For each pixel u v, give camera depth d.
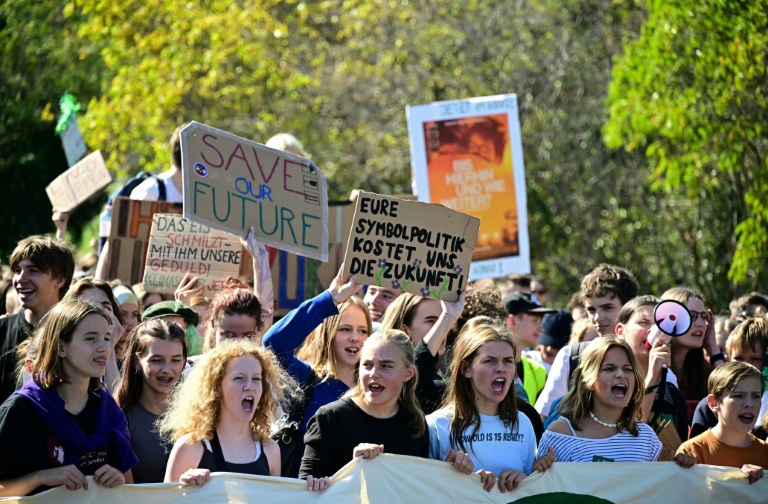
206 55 49.81
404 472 12.61
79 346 11.86
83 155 23.88
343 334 14.79
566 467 13.50
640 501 13.77
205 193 15.06
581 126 48.31
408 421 13.16
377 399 12.88
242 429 12.70
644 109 33.03
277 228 15.57
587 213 48.34
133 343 13.73
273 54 51.88
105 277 18.59
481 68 49.56
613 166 47.84
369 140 51.50
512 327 21.27
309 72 52.69
